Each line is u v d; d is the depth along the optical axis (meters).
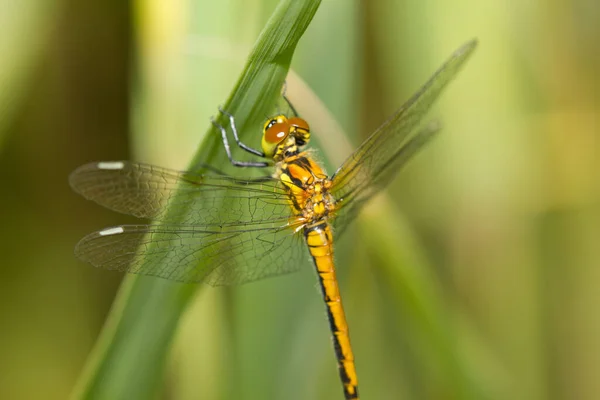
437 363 0.56
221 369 0.55
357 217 0.55
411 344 0.56
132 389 0.54
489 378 0.56
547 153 0.56
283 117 0.55
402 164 0.55
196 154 0.54
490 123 0.56
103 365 0.54
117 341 0.54
